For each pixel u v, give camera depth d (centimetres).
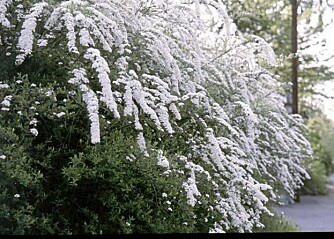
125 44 304
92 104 253
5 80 282
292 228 489
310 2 1127
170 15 367
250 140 391
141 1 362
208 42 477
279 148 530
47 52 296
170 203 285
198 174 321
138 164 276
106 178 278
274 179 503
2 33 297
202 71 388
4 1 277
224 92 418
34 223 263
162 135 317
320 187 960
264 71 473
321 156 1175
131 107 267
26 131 261
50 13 302
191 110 349
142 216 280
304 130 740
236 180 335
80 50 289
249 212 370
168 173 283
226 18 370
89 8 286
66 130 279
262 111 511
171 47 359
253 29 1060
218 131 364
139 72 328
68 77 289
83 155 271
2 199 251
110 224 282
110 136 280
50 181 280
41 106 264
